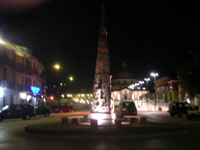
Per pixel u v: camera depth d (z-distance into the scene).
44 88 71.62
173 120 30.06
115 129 15.52
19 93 49.75
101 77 20.11
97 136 14.50
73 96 101.56
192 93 46.25
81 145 12.28
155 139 14.10
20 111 33.09
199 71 44.81
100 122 19.03
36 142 13.48
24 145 12.55
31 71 56.03
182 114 37.69
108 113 19.89
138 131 14.92
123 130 15.05
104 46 20.31
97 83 20.20
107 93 20.09
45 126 18.27
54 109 59.28
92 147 11.65
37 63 61.78
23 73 51.50
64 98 97.06
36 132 16.17
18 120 33.16
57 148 11.52
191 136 15.44
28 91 54.28
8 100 44.22
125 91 138.75
